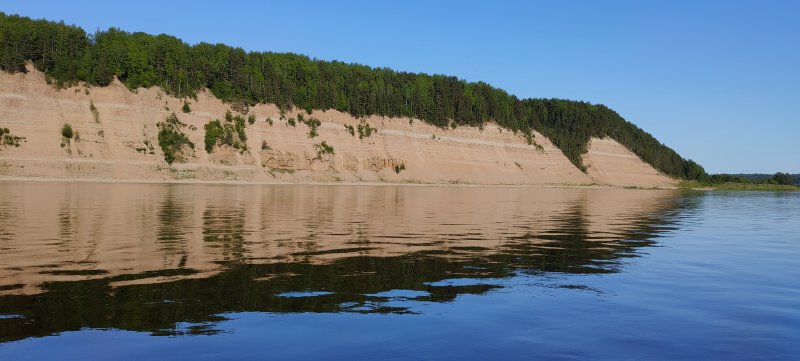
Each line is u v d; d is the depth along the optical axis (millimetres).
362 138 148500
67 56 113812
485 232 28500
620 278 15977
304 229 27812
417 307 12156
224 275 15141
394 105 161500
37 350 8961
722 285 15180
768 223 40938
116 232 24344
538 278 15750
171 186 81500
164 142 109062
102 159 98625
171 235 23703
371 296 13125
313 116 143750
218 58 144750
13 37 103875
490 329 10562
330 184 123125
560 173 180875
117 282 13930
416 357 8977
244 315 11242
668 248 23453
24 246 19672
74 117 102500
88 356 8750
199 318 10945
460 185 148250
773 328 10898
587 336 10219
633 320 11367
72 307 11469
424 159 155250
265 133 129375
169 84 122812
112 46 120375
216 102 127312
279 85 141875
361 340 9805
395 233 26969
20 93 98688
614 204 66250
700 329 10773
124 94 112625
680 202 78875
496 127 181500
